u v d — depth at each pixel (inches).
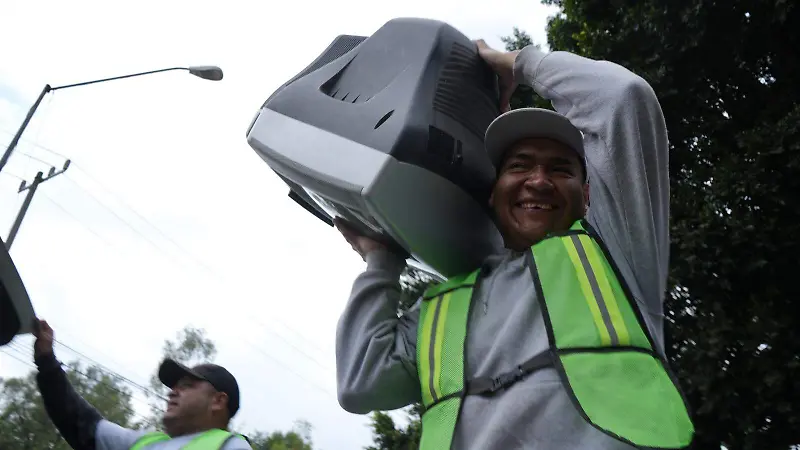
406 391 85.0
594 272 73.8
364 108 90.4
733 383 229.5
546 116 83.6
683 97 274.5
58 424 112.2
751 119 272.8
